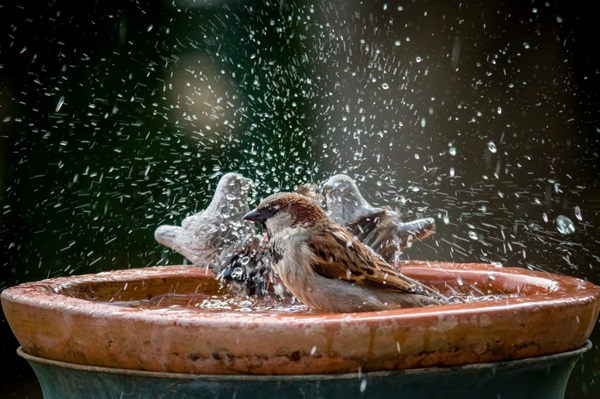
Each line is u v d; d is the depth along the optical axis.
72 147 11.54
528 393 4.44
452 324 4.03
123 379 4.25
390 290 5.73
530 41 13.00
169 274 6.39
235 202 6.40
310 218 5.90
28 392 11.41
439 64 12.82
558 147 12.84
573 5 12.94
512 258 12.70
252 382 4.03
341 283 5.71
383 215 6.55
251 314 4.14
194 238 6.32
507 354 4.23
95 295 6.01
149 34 11.84
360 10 12.41
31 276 11.29
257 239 6.41
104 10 11.79
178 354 4.04
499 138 12.87
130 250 11.49
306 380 3.99
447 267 6.59
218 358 4.00
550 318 4.29
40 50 11.58
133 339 4.11
